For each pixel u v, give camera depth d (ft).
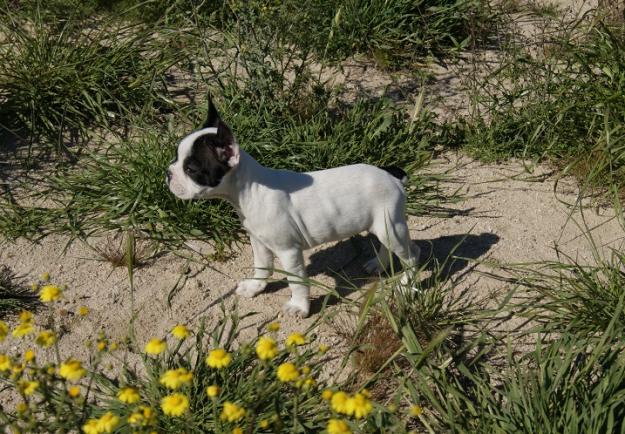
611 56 10.94
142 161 10.42
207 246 10.15
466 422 8.85
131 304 9.64
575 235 10.27
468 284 9.87
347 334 9.49
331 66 11.78
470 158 10.96
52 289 8.45
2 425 8.56
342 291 9.85
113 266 9.98
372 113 11.00
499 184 10.72
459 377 9.25
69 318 9.61
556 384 8.82
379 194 9.45
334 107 11.28
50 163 10.72
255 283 9.78
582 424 8.76
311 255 10.12
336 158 10.54
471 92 11.50
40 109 10.90
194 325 9.61
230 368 9.05
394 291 9.50
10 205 10.32
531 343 9.46
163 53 11.43
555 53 11.45
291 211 9.37
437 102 11.42
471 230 10.30
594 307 9.39
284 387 9.00
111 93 11.10
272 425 8.80
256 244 9.62
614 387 8.79
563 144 10.86
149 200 10.26
